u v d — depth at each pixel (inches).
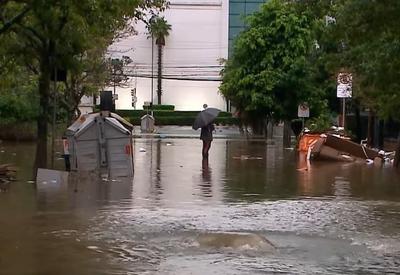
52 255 501.0
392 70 980.6
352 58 1246.3
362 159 1462.8
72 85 1988.2
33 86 1939.0
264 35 2282.2
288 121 2337.6
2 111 1943.9
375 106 1588.3
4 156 1438.2
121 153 1048.2
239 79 2338.8
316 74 2206.0
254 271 459.2
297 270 464.4
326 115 2236.7
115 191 875.4
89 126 1036.5
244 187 950.4
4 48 1045.8
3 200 775.1
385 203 800.3
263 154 1684.3
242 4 4719.5
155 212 706.2
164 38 4589.1
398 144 1336.1
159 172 1149.1
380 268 475.5
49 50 1022.4
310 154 1469.0
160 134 2982.3
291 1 870.4
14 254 502.6
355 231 621.6
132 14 973.2
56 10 913.5
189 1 4722.0
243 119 2647.6
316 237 589.6
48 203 756.0
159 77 4655.5
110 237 571.8
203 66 4736.7
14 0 859.4
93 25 897.5
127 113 4402.1
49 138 1937.7
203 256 506.0
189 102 4771.2
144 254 510.0
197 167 1266.0
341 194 885.2
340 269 470.6
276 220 673.0
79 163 1034.7
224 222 655.8
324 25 960.9
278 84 2258.9
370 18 745.0
